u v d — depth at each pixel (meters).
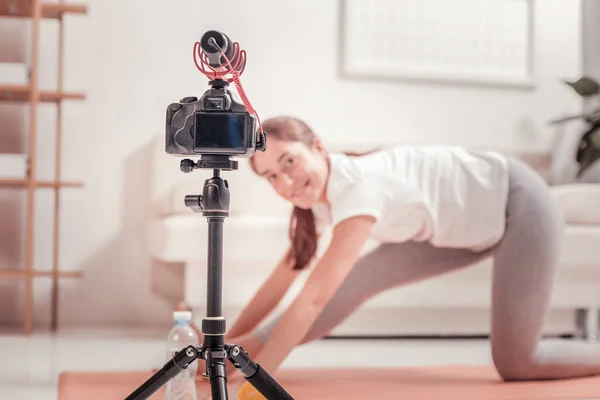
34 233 3.72
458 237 2.12
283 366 2.49
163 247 3.12
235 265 3.15
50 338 3.21
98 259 3.76
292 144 2.00
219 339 1.19
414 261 2.21
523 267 2.08
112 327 3.63
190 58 3.84
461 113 4.13
